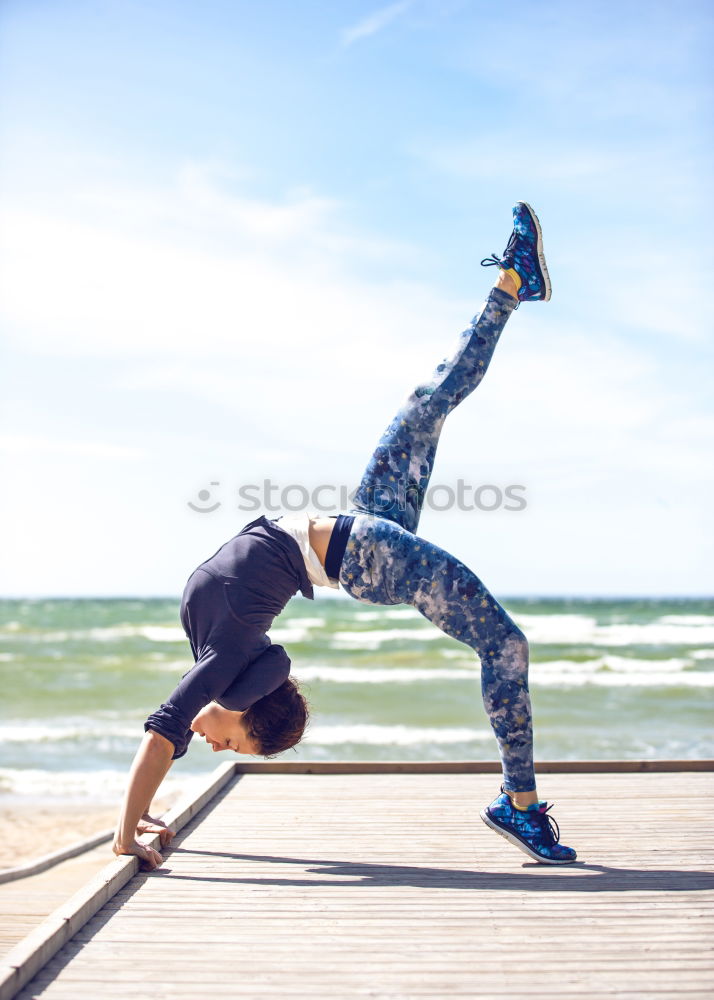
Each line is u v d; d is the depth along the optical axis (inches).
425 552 114.4
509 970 80.3
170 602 2819.9
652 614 1900.8
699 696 791.1
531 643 1295.5
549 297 132.6
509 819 116.6
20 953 78.7
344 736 571.5
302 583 116.6
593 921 92.8
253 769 185.3
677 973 79.3
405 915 95.3
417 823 139.9
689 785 166.7
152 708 737.0
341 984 77.5
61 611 2111.2
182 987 77.0
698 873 110.1
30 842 320.5
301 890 104.2
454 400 125.8
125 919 94.3
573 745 542.3
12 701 778.8
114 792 420.8
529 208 131.8
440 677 914.7
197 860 118.0
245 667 114.5
